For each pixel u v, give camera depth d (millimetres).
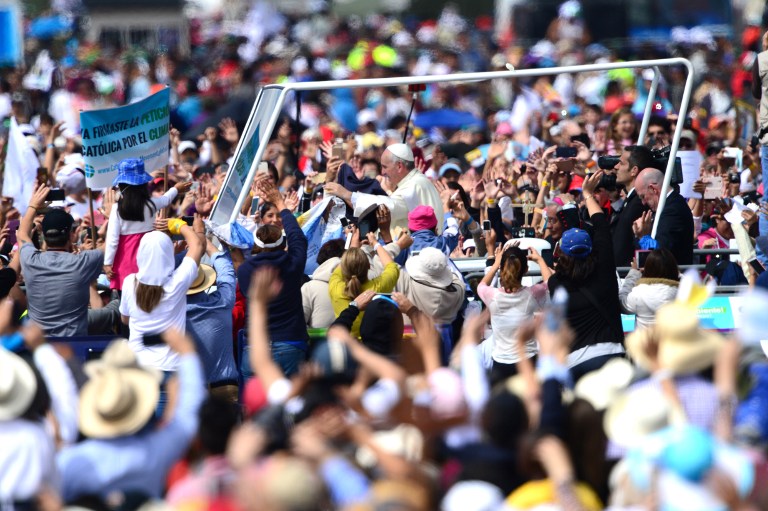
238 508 18250
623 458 20922
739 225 36438
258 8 158250
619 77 85875
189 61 127125
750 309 25188
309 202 42094
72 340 31328
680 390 22875
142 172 34500
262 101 36812
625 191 39719
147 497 20359
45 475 21094
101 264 33406
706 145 57125
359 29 159500
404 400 22016
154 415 22141
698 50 105875
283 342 31031
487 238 37906
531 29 137750
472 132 66875
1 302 27766
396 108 82438
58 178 48188
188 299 32156
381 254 31609
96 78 101688
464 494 18969
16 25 117812
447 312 32031
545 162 45562
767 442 21906
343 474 18906
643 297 30625
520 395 21906
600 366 29891
